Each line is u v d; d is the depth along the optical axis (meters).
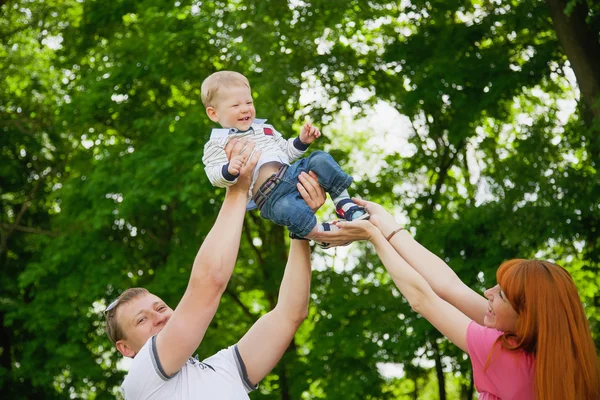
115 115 15.10
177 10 14.66
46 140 18.08
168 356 3.21
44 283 15.06
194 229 14.70
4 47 17.88
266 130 3.84
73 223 15.02
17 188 17.92
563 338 3.08
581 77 10.67
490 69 12.66
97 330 15.34
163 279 13.92
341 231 3.62
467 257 12.72
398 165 15.97
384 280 15.22
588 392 3.06
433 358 13.90
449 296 3.62
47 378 15.24
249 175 3.35
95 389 15.79
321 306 14.24
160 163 13.12
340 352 14.05
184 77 14.38
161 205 14.04
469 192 16.00
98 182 13.91
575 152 12.18
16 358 17.09
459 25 13.02
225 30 14.00
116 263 14.51
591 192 11.30
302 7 13.28
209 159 3.49
